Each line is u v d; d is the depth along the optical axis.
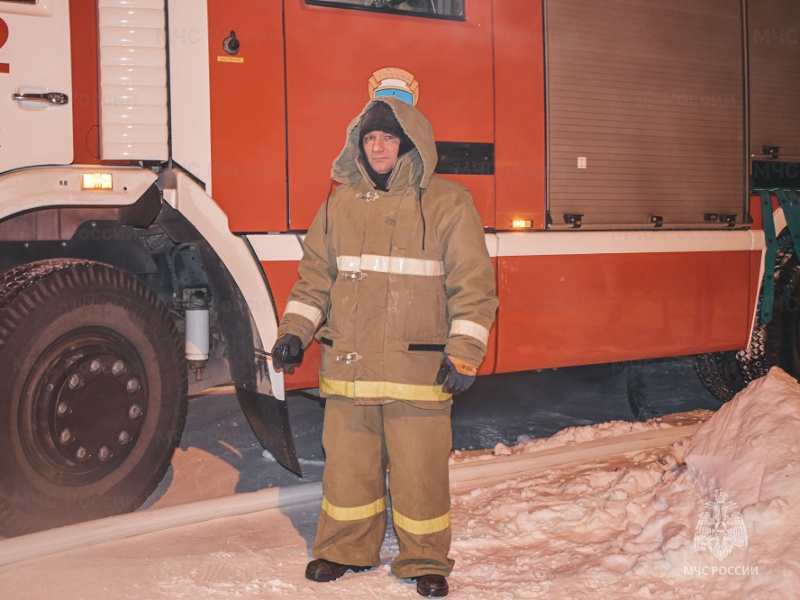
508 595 2.98
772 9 5.65
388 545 3.56
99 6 3.72
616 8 5.03
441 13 4.52
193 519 3.73
